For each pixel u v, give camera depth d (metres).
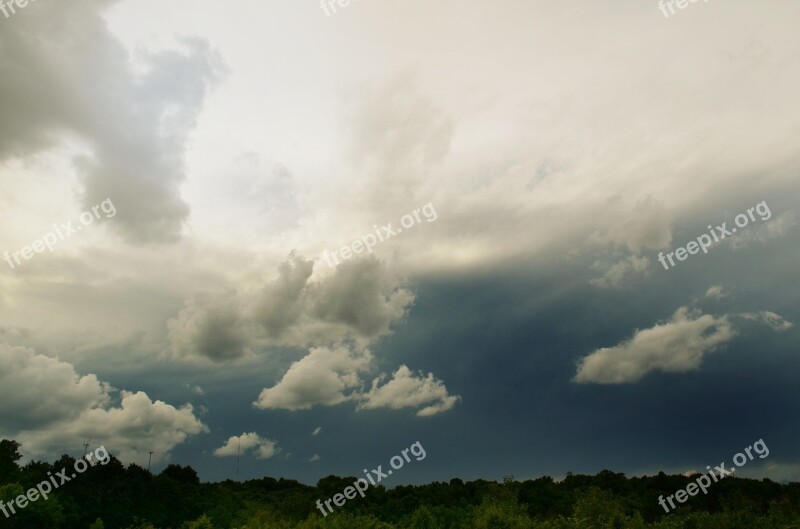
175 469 110.44
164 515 82.44
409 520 71.81
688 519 58.94
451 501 91.62
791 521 60.00
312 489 111.50
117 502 79.62
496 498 75.69
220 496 100.00
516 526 58.22
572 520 59.06
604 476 115.88
